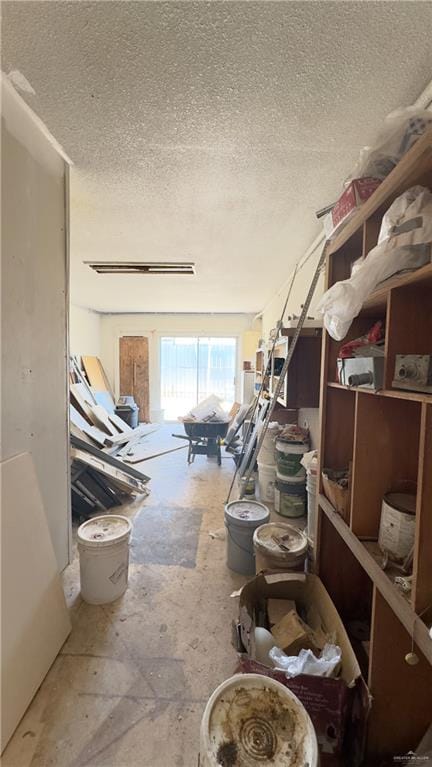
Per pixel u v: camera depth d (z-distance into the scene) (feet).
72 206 6.88
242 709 2.93
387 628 3.37
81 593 5.89
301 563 5.51
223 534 8.30
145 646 4.91
